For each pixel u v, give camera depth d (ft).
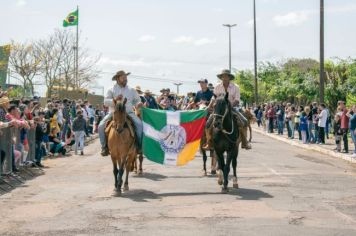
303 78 156.15
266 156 74.38
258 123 174.29
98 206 36.70
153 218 32.37
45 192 43.45
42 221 32.14
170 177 51.85
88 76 187.73
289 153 81.00
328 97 130.62
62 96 152.05
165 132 47.75
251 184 46.62
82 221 31.86
